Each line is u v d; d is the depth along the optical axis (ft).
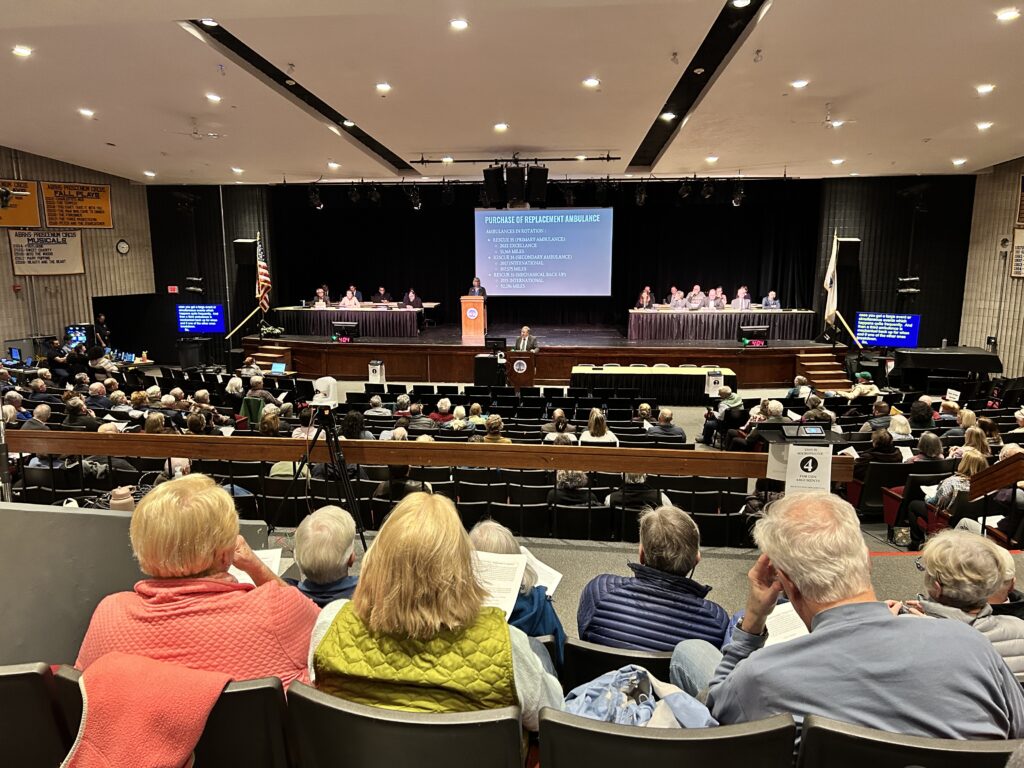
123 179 58.75
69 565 7.31
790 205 62.75
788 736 4.61
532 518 17.42
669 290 67.67
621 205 66.59
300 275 69.46
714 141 40.70
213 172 54.29
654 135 44.09
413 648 5.13
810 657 5.00
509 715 4.79
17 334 50.08
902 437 26.37
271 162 48.93
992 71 26.48
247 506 18.40
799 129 37.24
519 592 8.44
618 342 55.72
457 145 43.04
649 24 21.83
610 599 8.59
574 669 7.82
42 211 51.29
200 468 20.11
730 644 6.08
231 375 46.57
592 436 24.76
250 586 6.07
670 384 47.01
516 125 36.99
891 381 51.72
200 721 4.94
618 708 5.87
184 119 35.14
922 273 57.11
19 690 5.18
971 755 4.33
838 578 5.08
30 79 27.89
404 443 15.58
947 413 32.86
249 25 21.84
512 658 5.32
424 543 5.10
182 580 5.90
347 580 8.32
